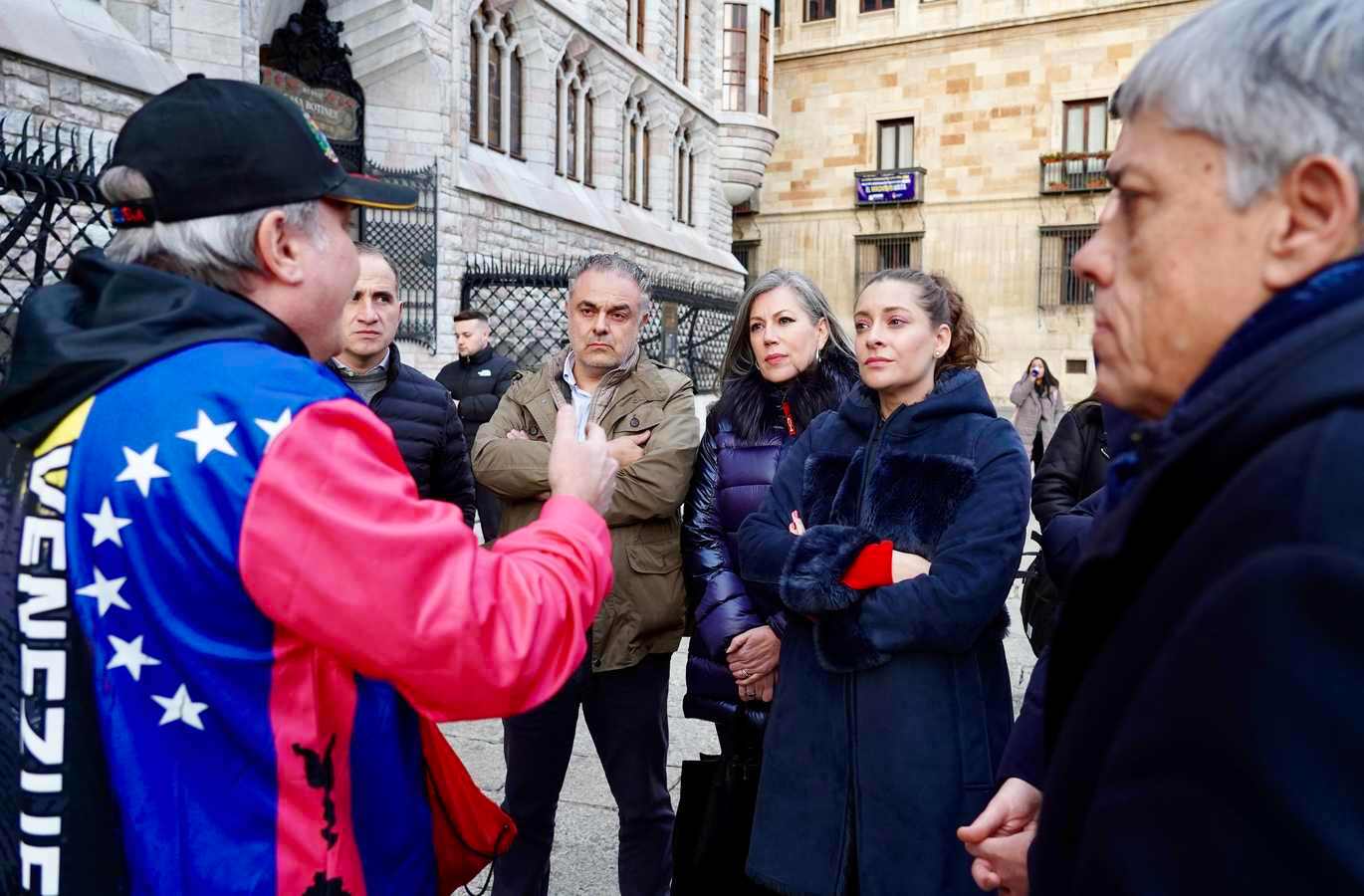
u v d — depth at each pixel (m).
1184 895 0.57
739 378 2.89
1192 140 0.74
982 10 27.59
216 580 1.02
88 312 1.14
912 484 2.14
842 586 2.02
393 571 1.04
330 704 1.12
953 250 28.23
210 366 1.07
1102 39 26.38
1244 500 0.62
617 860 3.14
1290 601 0.54
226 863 1.05
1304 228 0.70
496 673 1.09
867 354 2.24
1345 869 0.50
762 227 30.53
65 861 1.03
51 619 1.05
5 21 7.15
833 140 29.62
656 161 20.09
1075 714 0.77
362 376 3.28
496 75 14.91
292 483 1.02
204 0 9.15
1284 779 0.52
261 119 1.17
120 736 1.04
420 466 3.34
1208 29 0.74
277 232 1.17
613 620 2.65
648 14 19.66
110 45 8.16
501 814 1.48
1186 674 0.60
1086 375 26.78
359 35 12.19
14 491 1.09
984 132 27.78
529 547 1.23
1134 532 0.75
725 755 2.51
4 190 5.00
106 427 1.05
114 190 1.17
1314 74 0.68
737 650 2.56
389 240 12.27
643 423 2.82
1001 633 2.17
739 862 2.38
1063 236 27.09
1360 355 0.62
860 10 29.06
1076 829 0.75
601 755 2.78
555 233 15.64
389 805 1.19
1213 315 0.74
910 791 1.99
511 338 14.00
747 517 2.50
